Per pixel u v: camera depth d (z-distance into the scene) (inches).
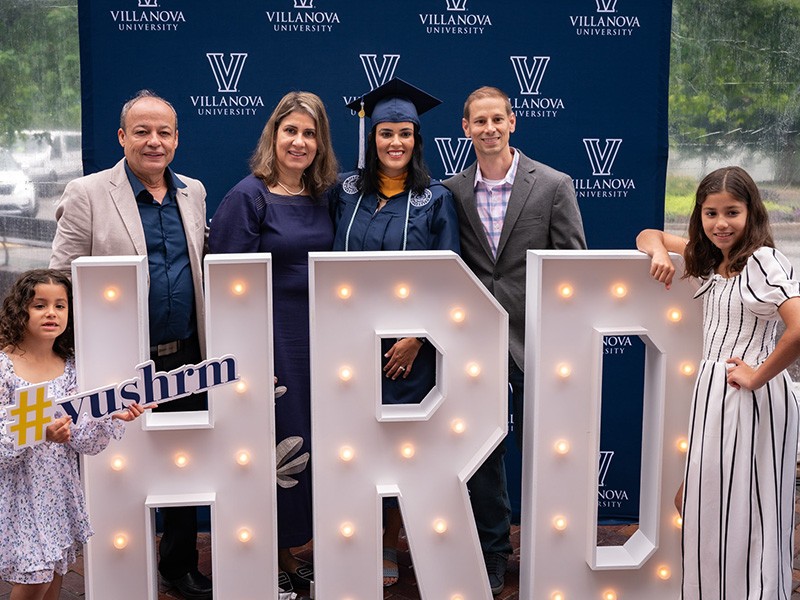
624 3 152.9
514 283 130.8
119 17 146.4
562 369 112.7
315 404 109.5
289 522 129.6
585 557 116.6
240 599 113.3
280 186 127.0
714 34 162.2
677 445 115.9
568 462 114.7
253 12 148.0
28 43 152.5
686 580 109.0
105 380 107.5
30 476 101.5
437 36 151.1
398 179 130.0
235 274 107.3
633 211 157.9
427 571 115.5
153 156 119.3
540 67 153.1
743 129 165.3
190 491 110.5
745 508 103.8
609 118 155.3
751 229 103.1
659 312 113.5
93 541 109.7
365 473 112.8
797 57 163.2
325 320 109.3
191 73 148.5
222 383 104.9
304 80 150.3
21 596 105.3
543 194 129.4
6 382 102.4
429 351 129.6
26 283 103.3
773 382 104.5
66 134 155.3
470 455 114.6
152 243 121.3
